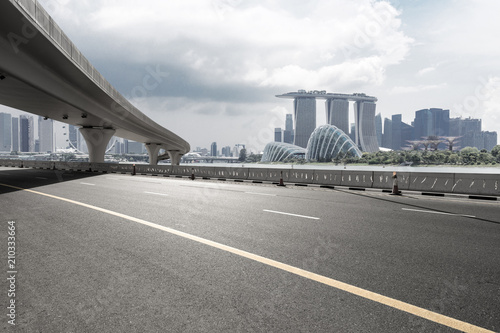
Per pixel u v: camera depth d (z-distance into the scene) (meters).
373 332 2.84
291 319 3.06
